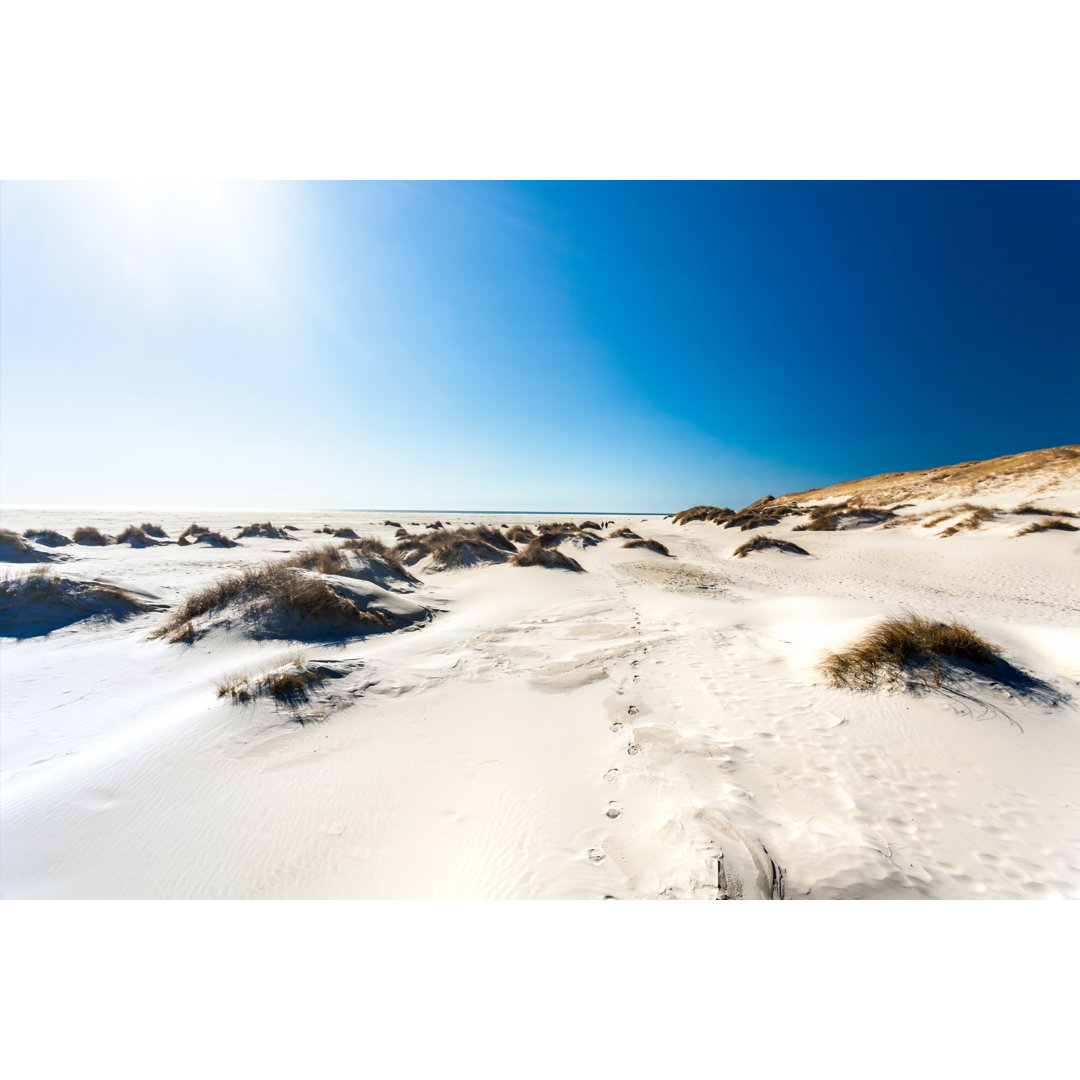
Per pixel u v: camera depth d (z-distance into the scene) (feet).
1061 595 36.60
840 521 82.58
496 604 32.17
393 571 38.52
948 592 39.17
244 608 24.45
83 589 28.94
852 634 18.84
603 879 8.58
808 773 11.91
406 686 16.99
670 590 37.47
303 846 9.64
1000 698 14.87
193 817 10.36
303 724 13.92
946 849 9.42
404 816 10.50
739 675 18.33
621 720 14.90
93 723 15.84
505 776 11.92
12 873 8.98
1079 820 10.34
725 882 8.31
